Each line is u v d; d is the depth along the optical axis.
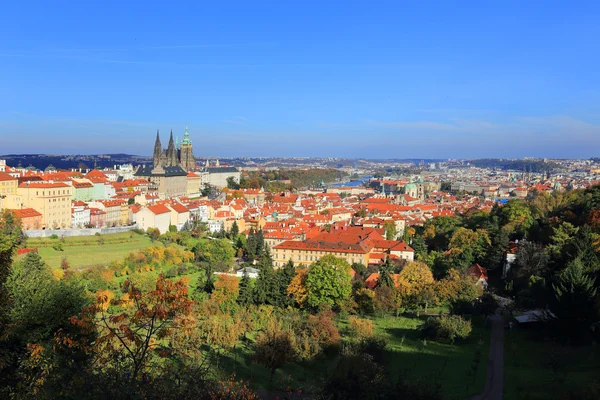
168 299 57.53
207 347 133.00
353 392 93.56
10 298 70.69
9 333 69.75
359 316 189.12
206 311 163.62
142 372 57.59
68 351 72.25
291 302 196.50
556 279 154.50
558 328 137.75
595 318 134.38
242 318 160.38
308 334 141.12
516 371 124.56
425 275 198.75
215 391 66.00
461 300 184.00
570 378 114.12
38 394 61.66
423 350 145.25
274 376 121.94
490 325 166.88
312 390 108.62
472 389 113.62
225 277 198.62
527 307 176.88
